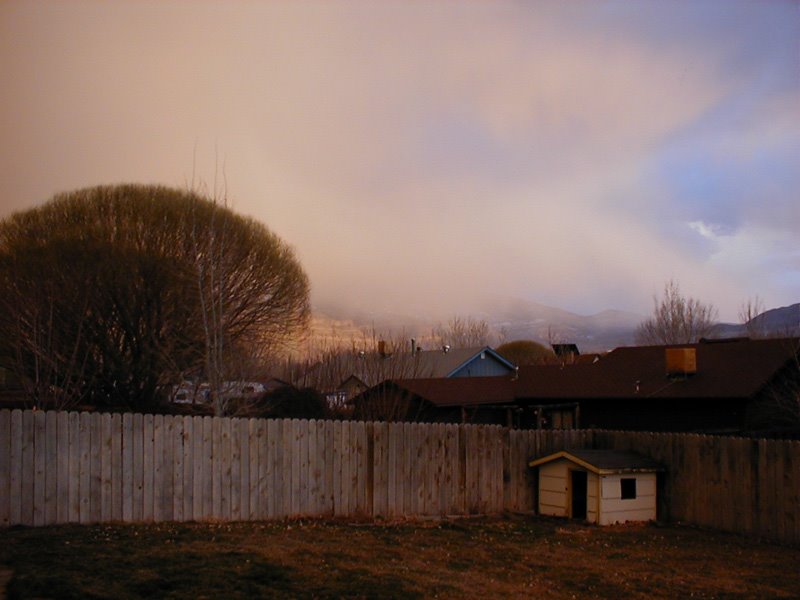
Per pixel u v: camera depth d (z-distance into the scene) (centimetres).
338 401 2752
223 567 945
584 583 1028
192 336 2558
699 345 2827
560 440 1783
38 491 1167
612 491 1584
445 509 1598
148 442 1266
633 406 2712
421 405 2767
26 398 2053
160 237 2678
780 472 1430
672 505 1633
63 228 2691
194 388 2586
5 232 2695
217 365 1989
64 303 2495
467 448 1639
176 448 1292
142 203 2723
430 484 1581
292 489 1412
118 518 1230
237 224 2822
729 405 2439
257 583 889
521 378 3222
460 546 1251
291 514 1407
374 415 2445
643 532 1495
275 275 2959
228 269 2622
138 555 984
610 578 1065
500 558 1169
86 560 941
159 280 2620
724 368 2569
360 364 3155
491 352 4506
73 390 2089
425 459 1578
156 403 2636
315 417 2431
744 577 1106
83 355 2525
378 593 878
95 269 2570
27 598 784
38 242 2623
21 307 2308
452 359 4344
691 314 5259
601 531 1491
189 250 2656
